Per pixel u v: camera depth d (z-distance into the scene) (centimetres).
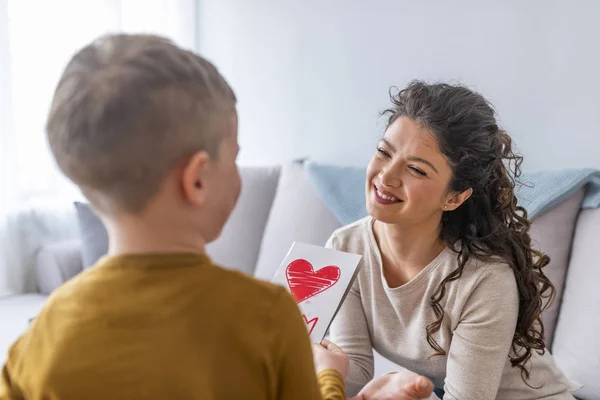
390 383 85
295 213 207
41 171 231
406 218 104
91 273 56
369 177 107
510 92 198
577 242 167
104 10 241
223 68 265
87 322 54
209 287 55
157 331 52
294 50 243
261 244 218
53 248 223
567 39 186
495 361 105
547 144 194
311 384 57
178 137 53
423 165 100
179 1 262
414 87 107
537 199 170
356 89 230
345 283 99
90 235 211
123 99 52
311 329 94
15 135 219
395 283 116
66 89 54
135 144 52
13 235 223
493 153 105
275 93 252
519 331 113
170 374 51
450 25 205
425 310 111
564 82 188
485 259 106
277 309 56
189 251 57
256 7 251
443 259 109
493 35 198
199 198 55
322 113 240
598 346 147
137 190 54
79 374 52
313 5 235
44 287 226
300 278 102
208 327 53
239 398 53
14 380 57
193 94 54
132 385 51
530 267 115
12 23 217
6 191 219
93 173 53
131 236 56
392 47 219
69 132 53
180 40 265
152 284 54
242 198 223
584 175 168
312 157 246
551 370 120
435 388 124
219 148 57
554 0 186
